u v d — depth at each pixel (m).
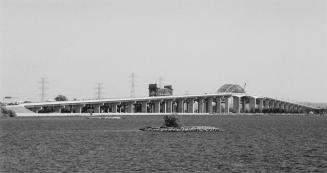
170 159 83.25
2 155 88.44
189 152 93.62
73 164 77.25
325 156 88.62
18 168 73.62
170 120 165.88
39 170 71.88
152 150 96.62
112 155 88.44
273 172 71.44
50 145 106.94
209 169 73.38
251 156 88.12
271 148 102.25
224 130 166.75
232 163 79.25
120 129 168.88
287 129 180.25
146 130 161.62
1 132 152.25
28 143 111.75
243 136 136.75
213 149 99.00
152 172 70.50
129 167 74.56
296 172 71.56
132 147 102.31
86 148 100.31
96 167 74.44
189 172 70.69
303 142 117.75
